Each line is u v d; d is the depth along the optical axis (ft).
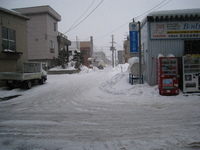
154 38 34.12
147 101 26.17
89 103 26.50
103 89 37.47
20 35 54.34
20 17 54.29
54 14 97.81
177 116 18.99
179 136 13.97
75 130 15.92
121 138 13.97
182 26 33.68
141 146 12.51
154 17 33.17
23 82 41.52
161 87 28.94
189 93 29.25
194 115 19.20
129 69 38.09
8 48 49.21
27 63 50.44
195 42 35.22
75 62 105.60
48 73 91.04
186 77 29.32
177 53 34.09
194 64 29.09
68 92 37.45
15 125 17.52
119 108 22.98
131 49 36.86
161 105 23.73
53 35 99.30
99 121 18.17
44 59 91.50
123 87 35.50
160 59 29.19
